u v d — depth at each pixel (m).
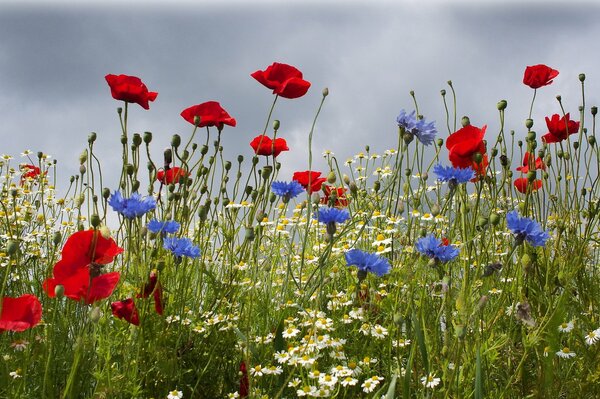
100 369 1.58
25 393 1.56
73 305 1.69
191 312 1.74
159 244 1.73
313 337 1.60
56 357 1.59
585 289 1.85
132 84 1.74
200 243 1.86
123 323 1.65
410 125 1.68
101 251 1.53
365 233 1.93
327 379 1.52
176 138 1.78
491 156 1.80
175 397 1.57
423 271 1.67
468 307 1.53
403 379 1.52
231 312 1.78
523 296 1.71
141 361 1.63
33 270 1.90
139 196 1.61
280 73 1.78
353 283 1.79
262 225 1.83
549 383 1.64
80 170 1.77
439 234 1.84
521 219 1.53
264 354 1.65
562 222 1.87
